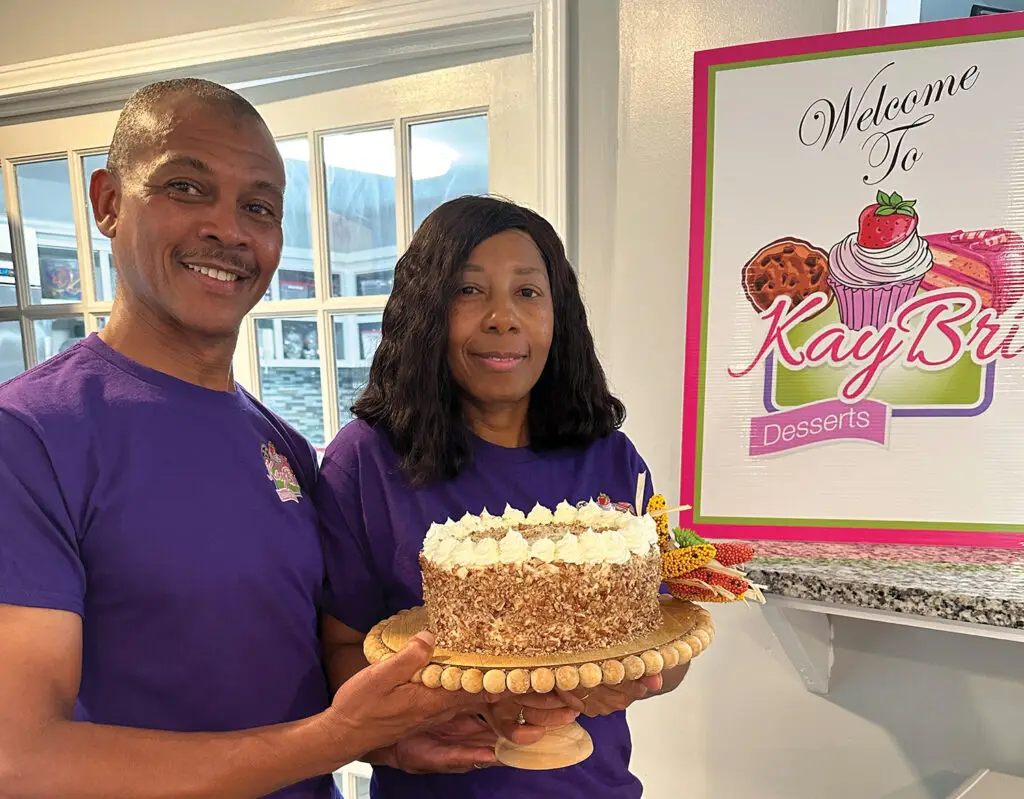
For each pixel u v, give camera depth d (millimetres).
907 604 804
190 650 775
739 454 969
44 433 717
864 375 920
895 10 1124
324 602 950
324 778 934
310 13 1430
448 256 893
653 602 788
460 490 939
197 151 801
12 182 1804
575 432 1035
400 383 925
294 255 1687
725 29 1195
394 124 1504
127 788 620
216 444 851
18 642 640
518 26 1330
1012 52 858
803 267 936
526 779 873
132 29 1566
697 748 1320
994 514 886
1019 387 873
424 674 656
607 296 1324
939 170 888
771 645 1249
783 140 938
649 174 1269
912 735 1169
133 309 852
